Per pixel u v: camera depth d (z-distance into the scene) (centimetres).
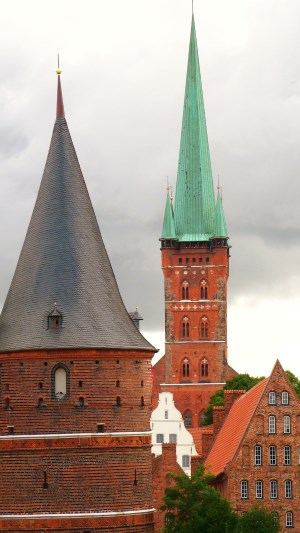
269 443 14350
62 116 9719
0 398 9106
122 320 9375
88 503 8962
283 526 14288
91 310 9250
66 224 9444
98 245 9531
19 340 9138
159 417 18900
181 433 18850
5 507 8981
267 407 14412
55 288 9281
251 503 14250
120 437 9075
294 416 14425
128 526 9038
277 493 14312
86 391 9031
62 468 8962
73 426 8988
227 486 14212
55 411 8994
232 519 11331
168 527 11512
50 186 9569
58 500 8944
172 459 14250
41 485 8956
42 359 9031
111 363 9112
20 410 9031
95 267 9419
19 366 9075
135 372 9219
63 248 9388
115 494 9025
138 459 9150
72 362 9031
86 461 8988
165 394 18975
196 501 11525
